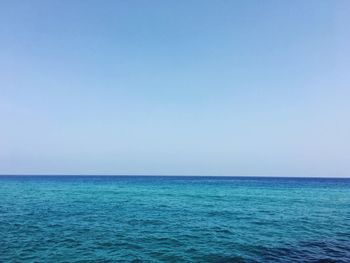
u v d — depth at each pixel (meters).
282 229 22.97
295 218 28.16
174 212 31.47
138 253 16.23
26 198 44.47
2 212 29.97
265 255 16.08
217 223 25.31
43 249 16.67
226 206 36.97
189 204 38.91
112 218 27.12
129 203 39.53
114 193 56.38
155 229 22.56
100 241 18.64
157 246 17.75
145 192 59.72
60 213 29.72
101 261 14.77
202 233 21.38
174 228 23.02
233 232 21.83
